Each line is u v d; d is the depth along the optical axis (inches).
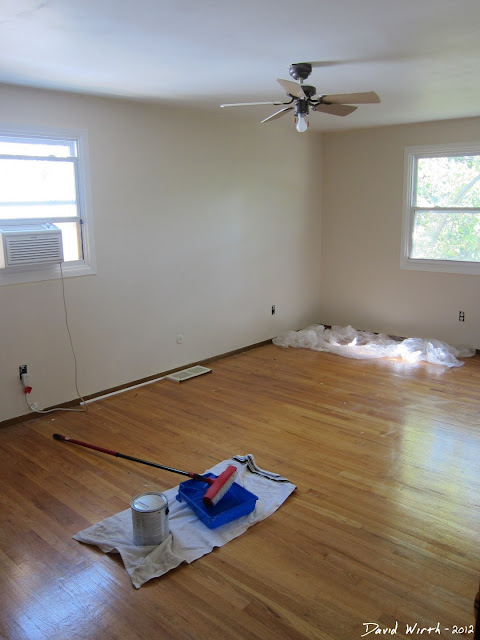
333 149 257.1
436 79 145.2
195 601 86.4
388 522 107.4
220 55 119.3
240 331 231.8
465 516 109.4
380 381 194.5
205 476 119.4
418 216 238.1
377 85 152.3
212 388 187.6
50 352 162.6
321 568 94.0
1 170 147.8
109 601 86.7
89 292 170.4
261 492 117.8
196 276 206.4
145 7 89.2
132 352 186.7
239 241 223.0
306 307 269.0
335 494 118.0
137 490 119.9
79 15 92.4
